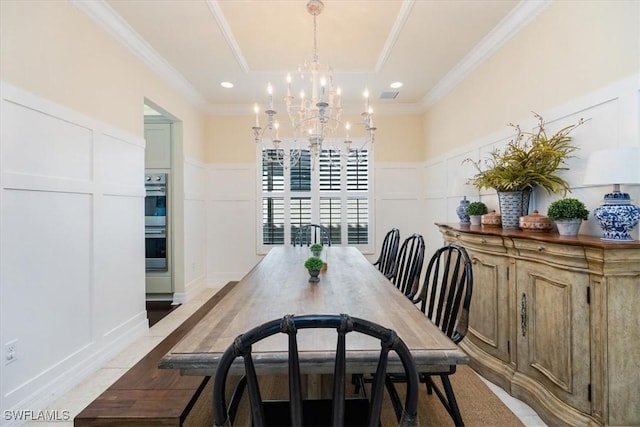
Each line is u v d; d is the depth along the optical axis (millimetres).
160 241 4246
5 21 1792
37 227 1986
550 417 1803
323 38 3033
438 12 2598
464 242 2727
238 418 1897
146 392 1577
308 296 1709
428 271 2004
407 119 5078
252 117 5062
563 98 2193
